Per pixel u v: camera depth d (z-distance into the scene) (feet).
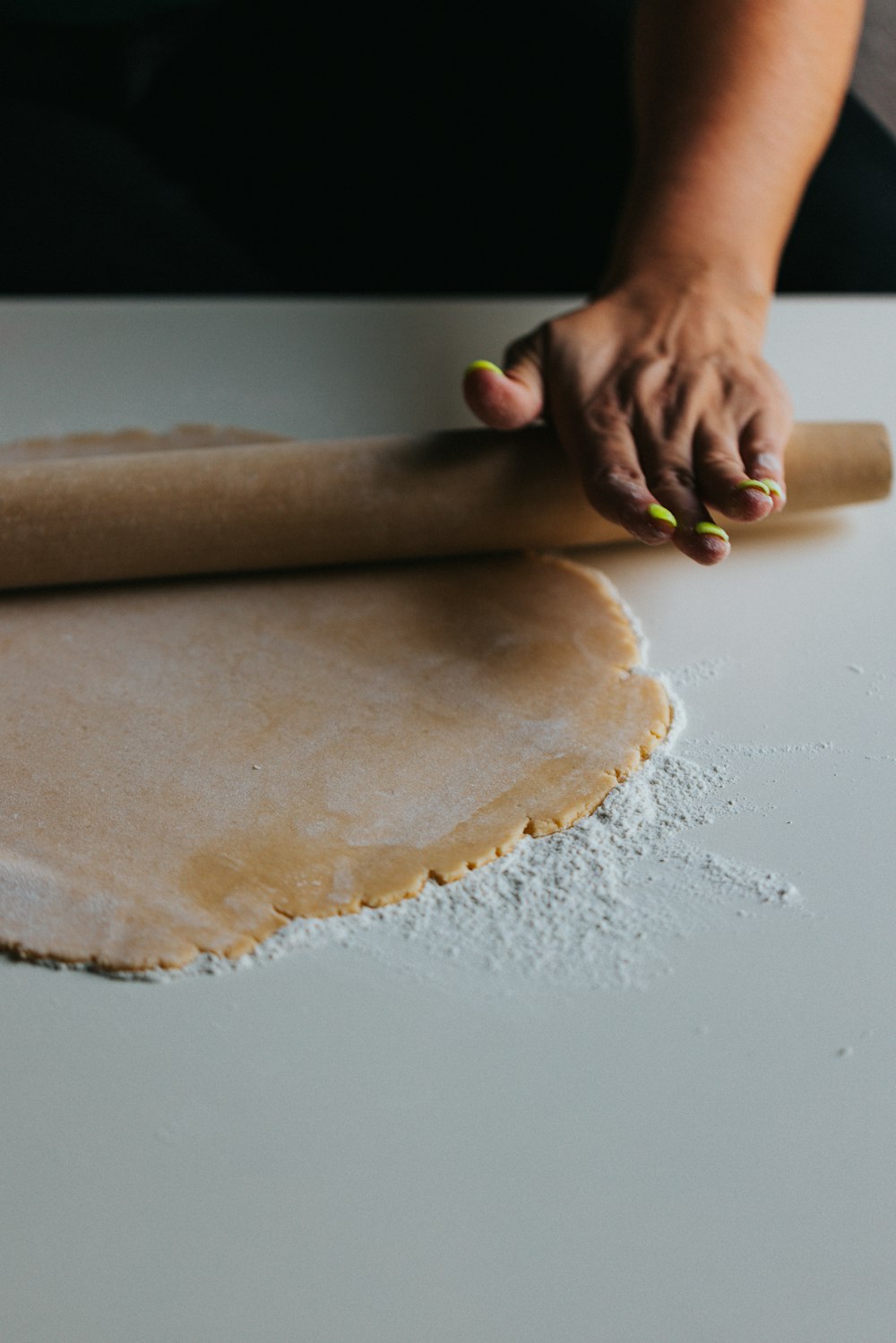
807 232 5.73
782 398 3.46
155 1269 1.82
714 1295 1.79
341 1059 2.12
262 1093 2.06
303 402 4.29
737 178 4.01
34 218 5.76
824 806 2.64
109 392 4.34
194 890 2.42
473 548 3.47
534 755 2.76
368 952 2.32
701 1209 1.89
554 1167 1.95
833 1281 1.80
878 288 5.63
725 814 2.62
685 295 3.73
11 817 2.59
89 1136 2.00
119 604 3.34
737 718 2.90
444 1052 2.13
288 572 3.48
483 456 3.43
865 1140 1.99
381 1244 1.85
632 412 3.40
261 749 2.77
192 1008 2.22
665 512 2.98
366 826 2.56
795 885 2.45
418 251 6.09
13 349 4.60
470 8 6.66
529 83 6.38
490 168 6.18
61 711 2.90
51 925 2.34
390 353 4.60
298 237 6.12
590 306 3.78
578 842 2.55
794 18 4.21
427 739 2.81
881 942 2.33
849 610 3.28
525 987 2.25
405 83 6.43
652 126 4.21
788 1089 2.07
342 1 6.72
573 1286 1.80
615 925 2.37
